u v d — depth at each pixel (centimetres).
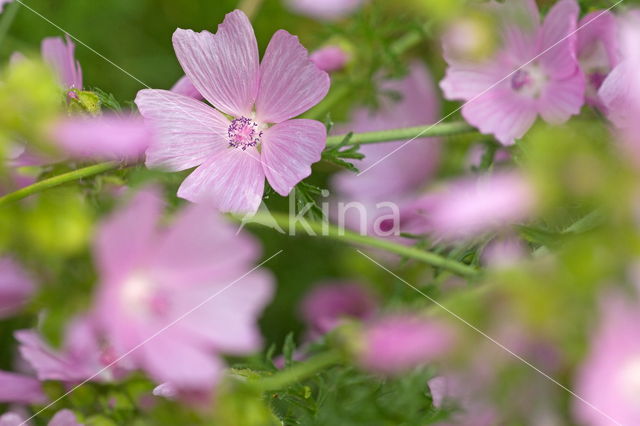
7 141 60
